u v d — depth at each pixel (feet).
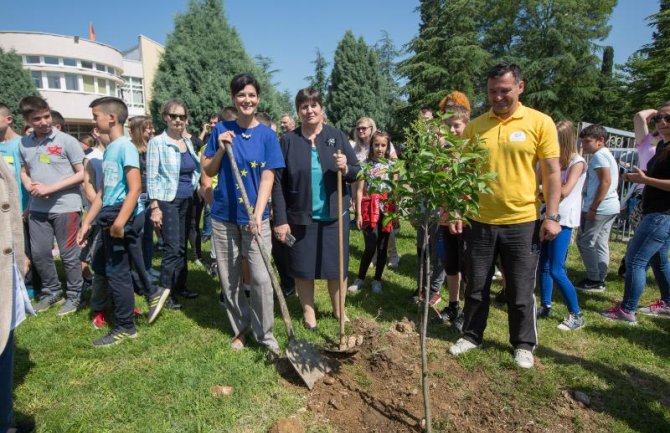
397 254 19.79
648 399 9.54
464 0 80.89
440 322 13.26
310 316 12.70
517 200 10.08
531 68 87.25
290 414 8.75
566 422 8.71
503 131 10.02
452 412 8.89
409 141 7.63
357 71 91.71
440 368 10.41
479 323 11.19
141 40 128.47
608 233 16.24
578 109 92.63
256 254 10.51
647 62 75.31
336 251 12.18
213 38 64.85
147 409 8.79
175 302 14.20
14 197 7.67
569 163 12.32
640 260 13.14
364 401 9.16
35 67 102.78
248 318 11.49
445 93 80.12
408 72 86.58
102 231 11.28
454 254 12.98
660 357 11.41
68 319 13.25
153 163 13.44
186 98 62.13
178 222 13.73
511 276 10.53
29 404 9.04
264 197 10.19
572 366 10.66
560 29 91.15
